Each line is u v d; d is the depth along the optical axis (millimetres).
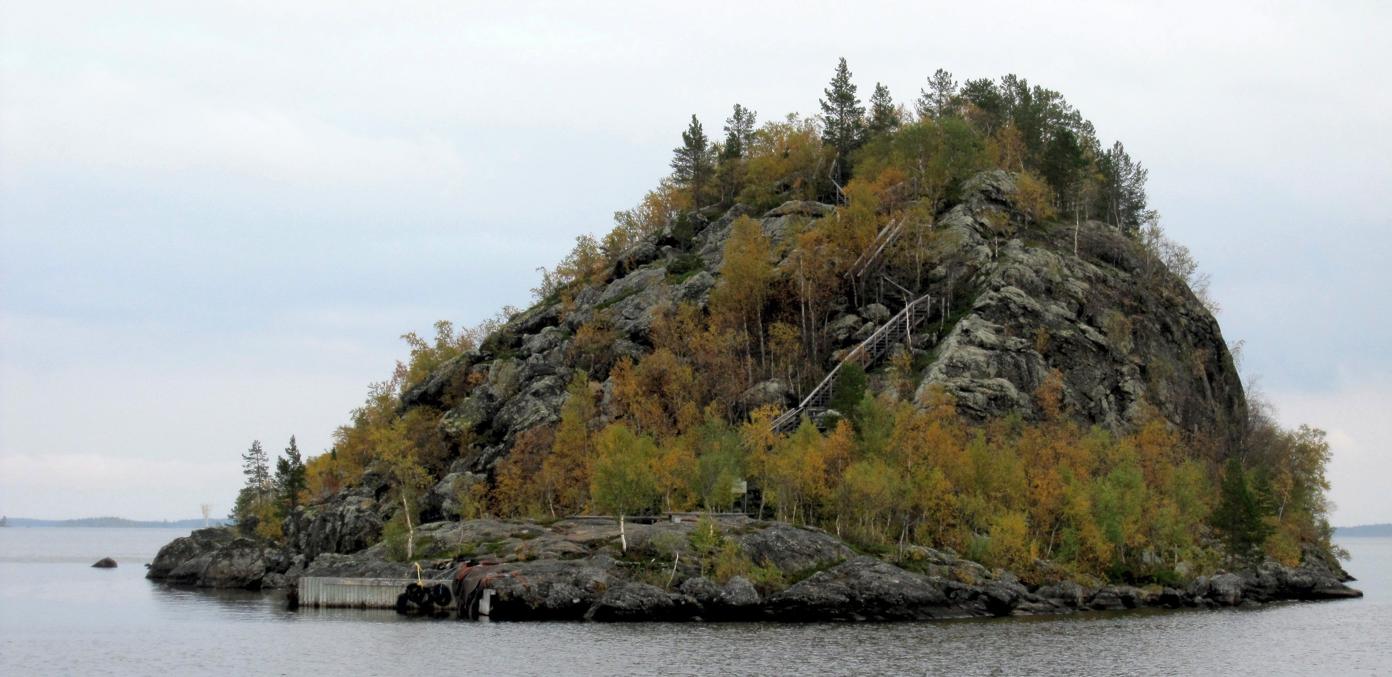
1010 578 116125
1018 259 180375
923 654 87062
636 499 113750
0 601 146500
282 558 173750
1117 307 182625
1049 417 157750
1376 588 172250
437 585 109500
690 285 189250
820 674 78312
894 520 125438
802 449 126000
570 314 199625
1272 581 138750
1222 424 185000
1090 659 86938
